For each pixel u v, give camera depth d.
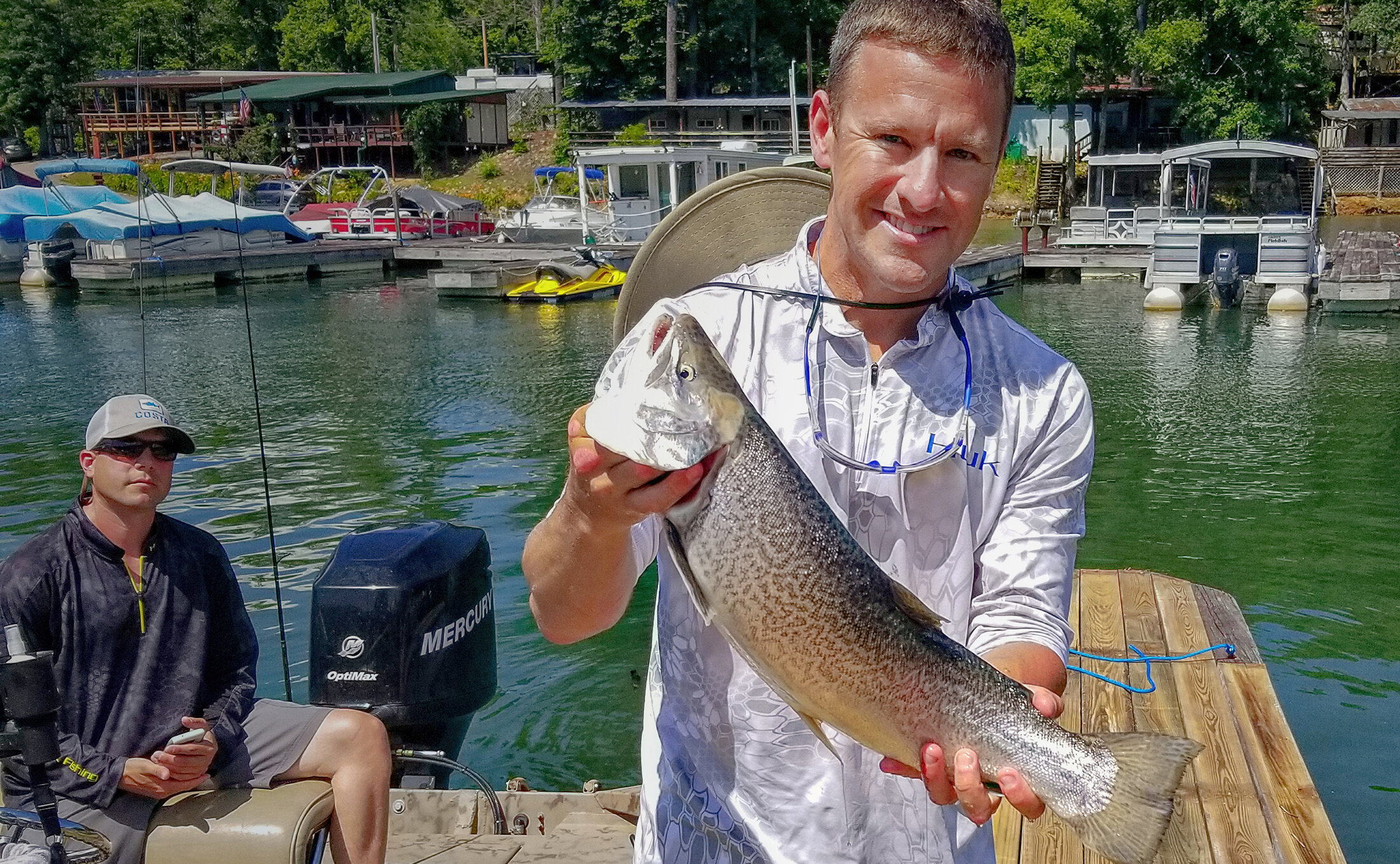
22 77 63.28
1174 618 6.61
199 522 10.35
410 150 61.19
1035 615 1.99
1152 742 1.77
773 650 1.77
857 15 1.85
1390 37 56.31
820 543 1.76
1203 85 47.53
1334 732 6.30
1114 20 46.31
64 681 3.63
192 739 3.58
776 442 1.76
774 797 1.95
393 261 36.75
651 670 2.11
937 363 1.97
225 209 34.50
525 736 6.27
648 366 1.67
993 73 1.79
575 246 36.22
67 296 30.41
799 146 41.38
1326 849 4.23
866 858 1.96
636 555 1.95
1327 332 22.14
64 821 3.40
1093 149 52.16
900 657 1.79
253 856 3.56
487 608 5.02
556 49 57.38
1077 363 19.25
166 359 20.48
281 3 73.25
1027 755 1.80
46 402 16.53
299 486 11.63
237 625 3.98
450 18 80.31
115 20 66.25
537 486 11.51
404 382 17.95
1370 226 44.47
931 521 1.96
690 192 37.06
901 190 1.80
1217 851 4.22
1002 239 41.25
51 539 3.69
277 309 27.86
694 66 56.56
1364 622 8.00
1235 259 25.55
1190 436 13.84
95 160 35.03
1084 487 2.09
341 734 3.88
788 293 1.99
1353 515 10.59
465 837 4.33
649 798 2.05
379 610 4.56
